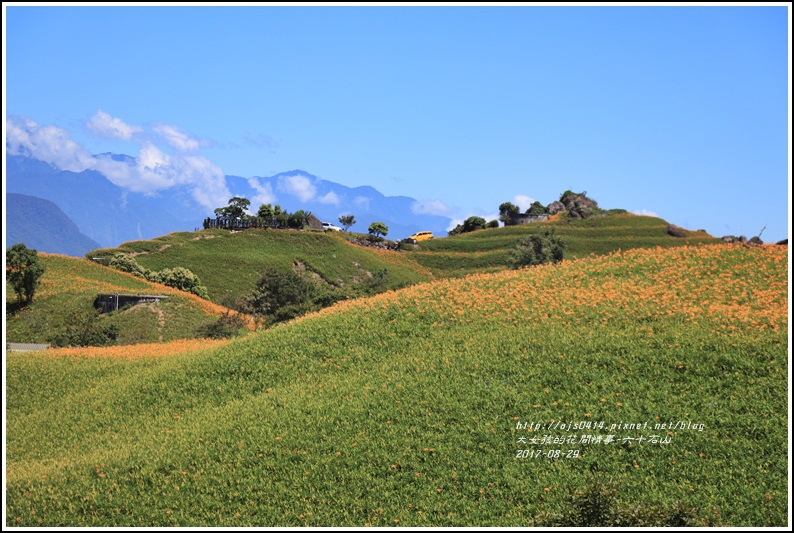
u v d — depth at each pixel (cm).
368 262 12562
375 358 3619
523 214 16475
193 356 4141
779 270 4009
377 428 2823
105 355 4591
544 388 2962
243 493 2506
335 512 2367
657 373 2944
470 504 2327
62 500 2586
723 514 2112
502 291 4244
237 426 3039
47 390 4044
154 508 2483
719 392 2748
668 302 3716
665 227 14875
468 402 2925
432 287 4488
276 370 3681
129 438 3244
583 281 4291
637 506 2027
